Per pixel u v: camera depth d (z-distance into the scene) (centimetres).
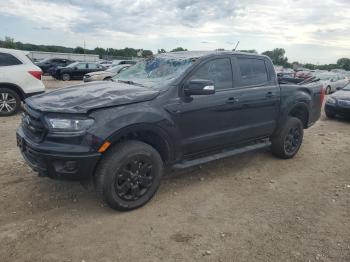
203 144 455
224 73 483
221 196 442
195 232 355
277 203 429
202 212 397
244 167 555
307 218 392
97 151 351
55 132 349
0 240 328
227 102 470
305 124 643
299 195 455
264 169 550
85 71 2645
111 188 369
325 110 1083
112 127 357
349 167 577
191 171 523
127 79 481
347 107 1008
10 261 299
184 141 430
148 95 396
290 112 597
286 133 581
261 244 337
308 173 541
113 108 368
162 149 421
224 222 377
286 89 573
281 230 364
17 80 919
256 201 432
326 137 797
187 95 423
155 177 404
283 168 560
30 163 377
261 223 378
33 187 441
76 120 347
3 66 910
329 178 523
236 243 338
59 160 348
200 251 323
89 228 354
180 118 418
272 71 562
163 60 486
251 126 516
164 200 423
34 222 362
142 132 398
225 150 510
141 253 317
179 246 329
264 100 527
